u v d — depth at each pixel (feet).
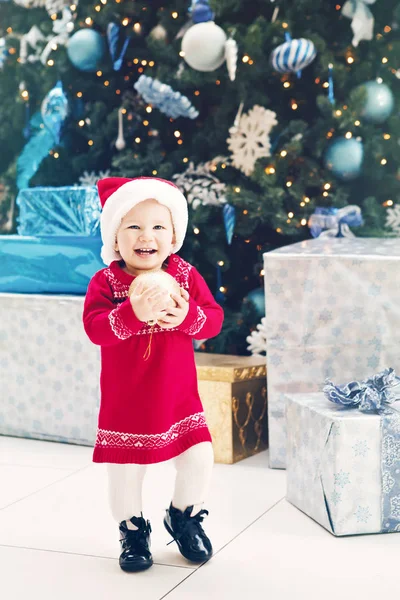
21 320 9.34
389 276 7.63
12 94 11.56
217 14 9.90
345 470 6.07
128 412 5.33
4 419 9.60
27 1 11.25
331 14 9.64
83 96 11.07
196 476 5.47
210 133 10.24
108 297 5.51
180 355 5.48
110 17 10.67
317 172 9.64
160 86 9.65
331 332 7.84
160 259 5.52
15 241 9.49
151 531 5.98
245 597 4.98
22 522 6.49
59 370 9.17
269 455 8.34
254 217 9.71
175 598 4.98
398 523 6.18
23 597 5.01
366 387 6.52
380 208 9.51
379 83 9.40
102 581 5.27
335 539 6.05
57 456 8.66
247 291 10.20
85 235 9.08
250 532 6.22
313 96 9.78
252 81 9.98
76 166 10.98
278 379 8.04
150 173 10.45
